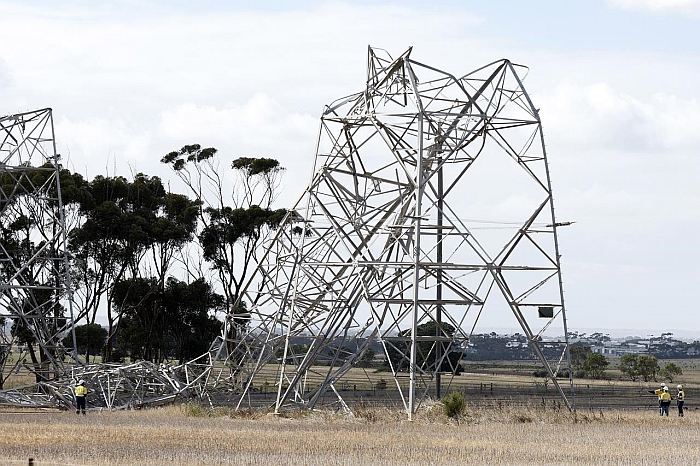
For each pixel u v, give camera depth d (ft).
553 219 223.71
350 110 232.94
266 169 423.64
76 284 377.09
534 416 220.02
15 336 353.31
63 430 174.70
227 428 185.57
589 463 135.95
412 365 208.03
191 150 423.64
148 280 388.78
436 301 214.07
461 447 153.28
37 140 283.38
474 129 223.10
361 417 214.69
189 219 403.54
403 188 235.61
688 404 326.24
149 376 269.23
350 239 238.07
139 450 141.69
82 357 440.86
